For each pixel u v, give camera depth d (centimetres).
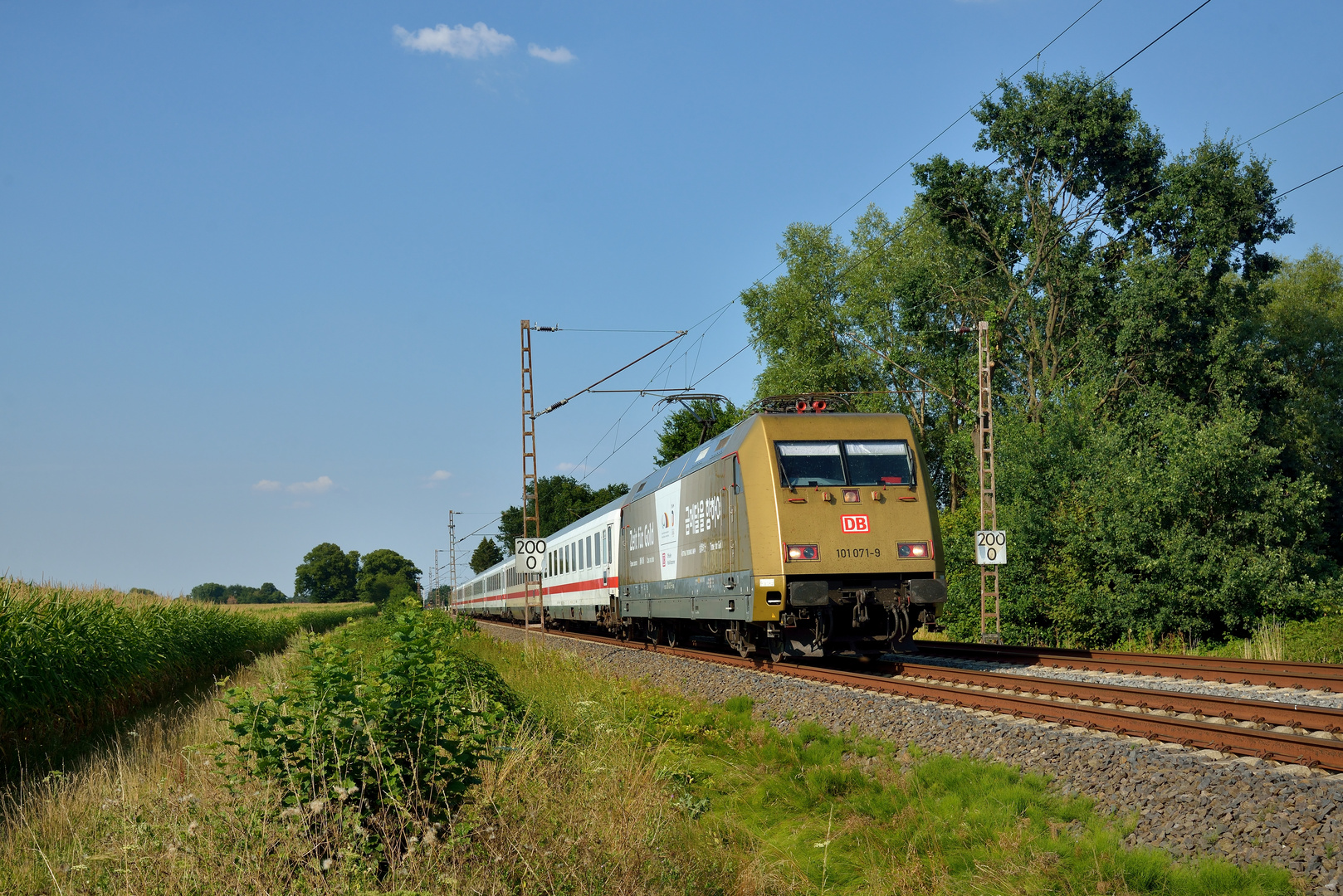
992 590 2308
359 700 579
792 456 1459
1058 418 2423
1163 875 562
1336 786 600
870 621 1473
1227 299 2816
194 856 485
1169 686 1160
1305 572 2088
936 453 4147
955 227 3462
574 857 534
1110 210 3228
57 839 659
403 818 519
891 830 735
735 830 768
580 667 1719
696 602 1780
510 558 4916
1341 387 3656
